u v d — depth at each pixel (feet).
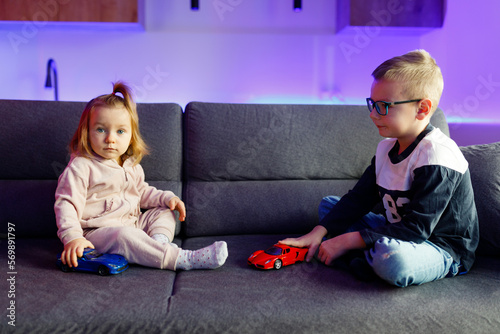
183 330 2.54
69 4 5.91
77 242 3.36
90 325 2.51
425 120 3.55
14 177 4.43
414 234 3.23
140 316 2.58
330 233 3.88
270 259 3.38
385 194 3.72
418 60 3.50
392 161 3.69
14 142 4.40
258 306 2.71
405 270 2.97
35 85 6.53
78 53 6.55
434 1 6.37
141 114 4.67
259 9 6.70
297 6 6.52
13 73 6.48
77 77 6.57
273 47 6.75
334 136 4.85
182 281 3.13
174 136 4.70
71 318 2.53
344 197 4.05
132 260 3.49
